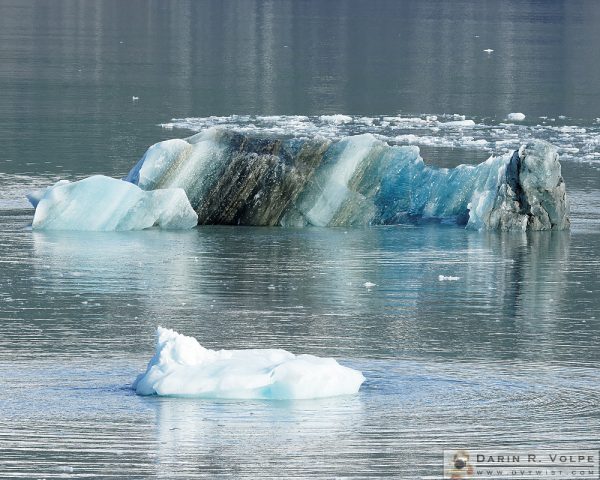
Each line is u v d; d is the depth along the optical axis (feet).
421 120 577.02
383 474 175.11
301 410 197.88
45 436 186.19
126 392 205.77
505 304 273.33
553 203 354.54
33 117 532.73
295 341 241.14
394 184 368.07
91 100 601.21
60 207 345.72
